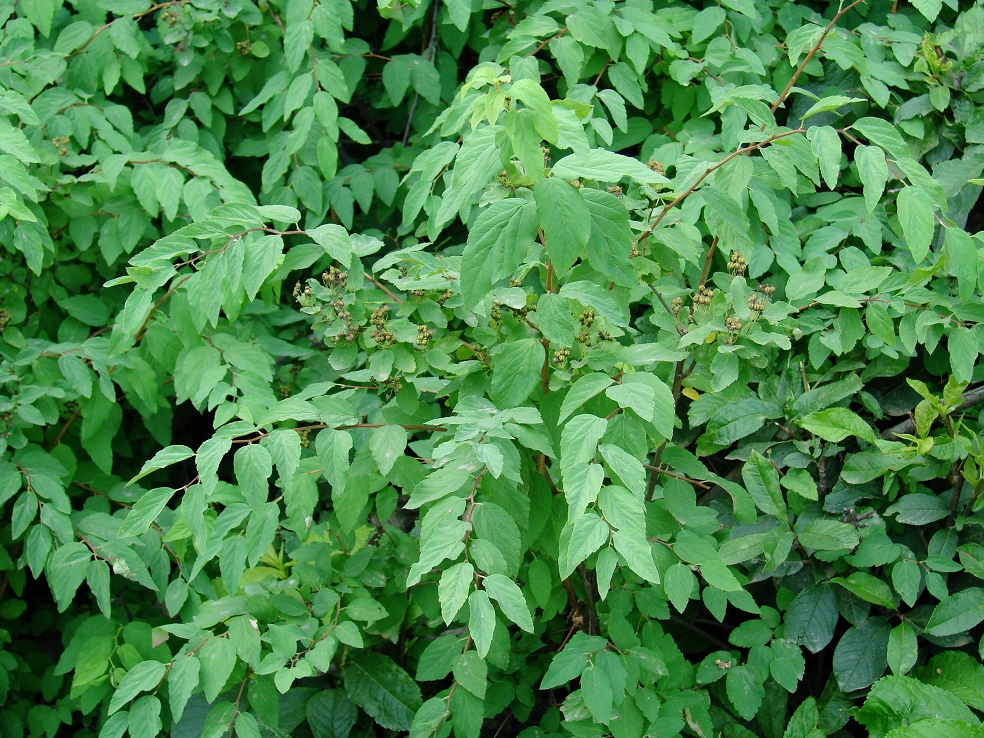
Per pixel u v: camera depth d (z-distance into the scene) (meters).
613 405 2.16
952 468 2.78
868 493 2.84
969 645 2.78
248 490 1.97
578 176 1.89
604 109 3.51
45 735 3.38
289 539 3.17
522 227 1.89
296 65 3.25
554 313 2.01
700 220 3.18
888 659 2.60
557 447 2.24
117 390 3.64
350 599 2.65
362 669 2.81
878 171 2.07
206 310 2.11
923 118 3.30
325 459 2.12
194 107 3.58
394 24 3.59
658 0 3.54
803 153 2.46
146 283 2.26
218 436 2.04
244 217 2.15
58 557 2.83
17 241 3.02
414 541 2.73
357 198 3.54
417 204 2.94
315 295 2.29
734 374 2.24
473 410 2.11
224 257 2.10
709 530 2.62
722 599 2.55
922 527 2.84
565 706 2.50
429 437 2.85
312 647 2.50
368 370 2.26
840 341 2.77
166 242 2.15
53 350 3.02
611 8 3.29
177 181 3.19
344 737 2.79
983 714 2.59
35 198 2.70
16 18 3.65
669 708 2.46
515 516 2.15
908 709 2.44
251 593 2.63
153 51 3.59
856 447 2.97
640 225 2.38
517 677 2.81
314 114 3.29
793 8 3.52
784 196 3.31
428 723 2.38
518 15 3.52
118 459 3.68
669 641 2.57
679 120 3.44
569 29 3.21
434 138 3.61
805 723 2.62
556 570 2.58
